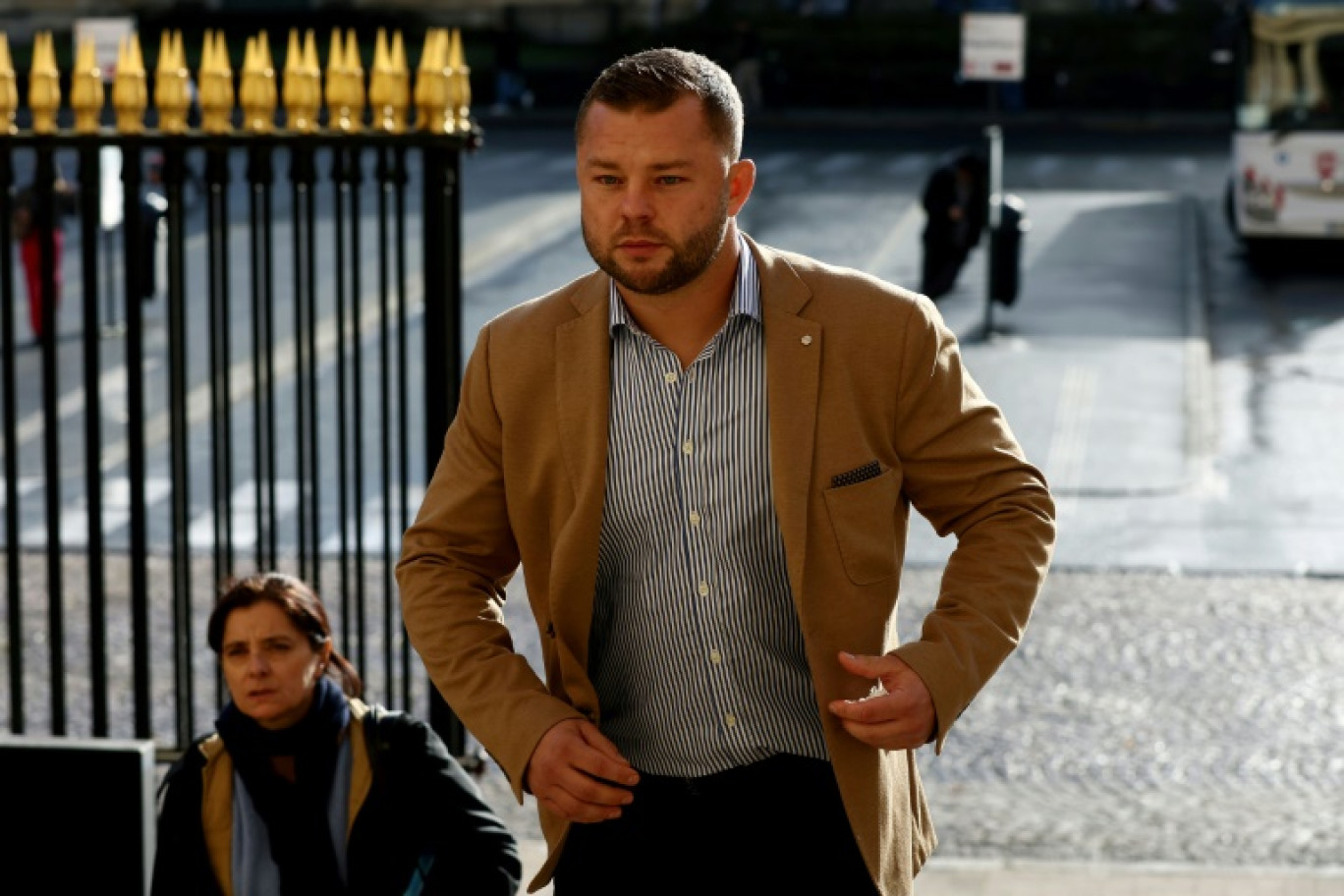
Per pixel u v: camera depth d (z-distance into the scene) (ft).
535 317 15.58
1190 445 73.46
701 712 15.35
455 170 31.45
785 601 15.20
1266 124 110.11
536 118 183.42
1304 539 60.75
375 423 76.02
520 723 14.62
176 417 31.91
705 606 15.15
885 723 14.01
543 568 15.66
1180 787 39.19
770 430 14.93
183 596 32.58
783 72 186.70
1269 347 92.17
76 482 69.41
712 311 15.07
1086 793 38.86
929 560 58.44
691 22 194.59
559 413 15.21
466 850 18.83
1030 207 131.95
